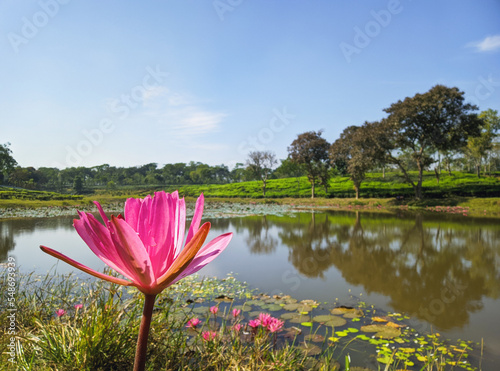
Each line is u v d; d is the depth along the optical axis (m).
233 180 76.25
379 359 2.53
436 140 22.48
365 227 11.32
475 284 4.88
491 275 5.33
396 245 7.91
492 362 2.58
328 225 11.96
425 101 21.56
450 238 8.80
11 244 7.32
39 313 2.19
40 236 8.51
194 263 0.61
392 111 24.83
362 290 4.54
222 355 1.82
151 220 0.57
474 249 7.35
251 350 2.00
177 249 0.61
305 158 34.00
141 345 0.56
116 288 1.94
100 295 1.97
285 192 42.09
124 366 1.53
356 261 6.32
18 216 14.89
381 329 3.15
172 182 74.06
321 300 4.09
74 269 4.95
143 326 0.56
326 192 35.66
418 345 2.85
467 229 10.55
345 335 2.99
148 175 72.25
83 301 2.08
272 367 1.78
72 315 2.25
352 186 38.97
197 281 4.77
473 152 36.81
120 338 1.58
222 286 4.57
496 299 4.20
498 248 7.43
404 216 15.58
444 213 17.12
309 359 2.39
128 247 0.49
